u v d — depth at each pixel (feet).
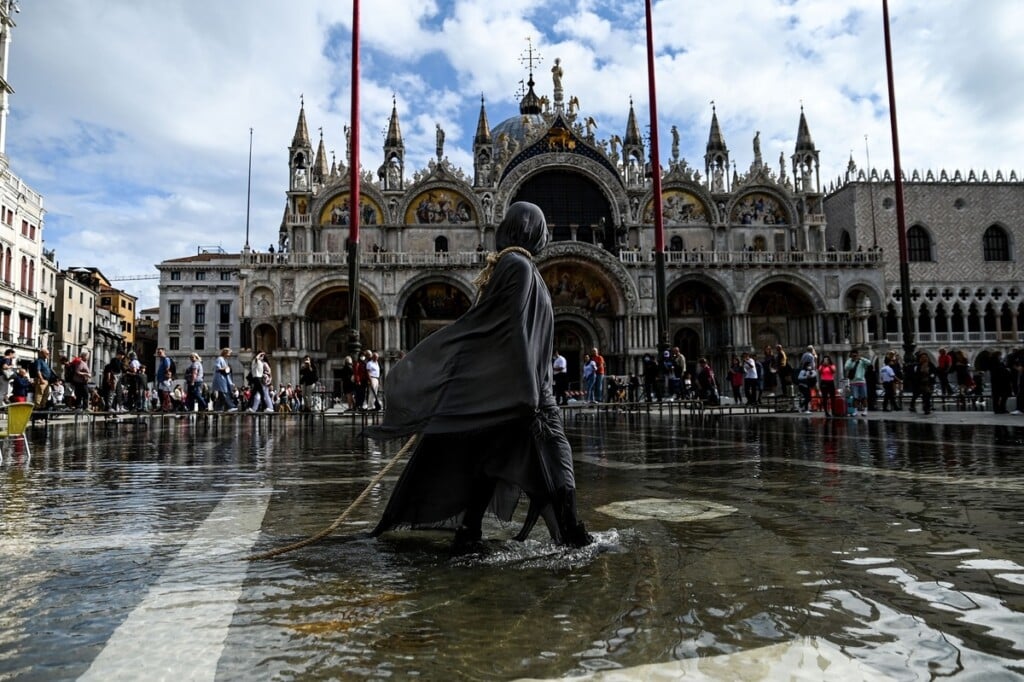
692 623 9.55
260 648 8.72
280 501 21.12
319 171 228.02
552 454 14.53
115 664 8.19
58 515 18.62
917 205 228.43
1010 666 8.05
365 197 197.26
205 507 19.97
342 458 36.55
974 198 229.86
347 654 8.50
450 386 14.85
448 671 7.97
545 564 12.89
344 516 15.23
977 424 57.72
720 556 13.42
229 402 92.99
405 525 15.37
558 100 204.74
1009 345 222.89
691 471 28.19
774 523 16.78
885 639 8.93
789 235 205.46
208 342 284.20
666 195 204.74
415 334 192.65
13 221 193.67
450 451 15.17
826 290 193.57
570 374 197.47
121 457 37.42
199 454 39.37
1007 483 23.25
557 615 9.93
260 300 183.93
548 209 203.72
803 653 8.45
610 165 202.49
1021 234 229.04
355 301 82.84
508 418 14.23
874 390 102.99
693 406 90.12
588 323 192.95
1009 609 10.12
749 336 190.60
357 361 82.12
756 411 97.30
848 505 19.30
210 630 9.38
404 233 197.98
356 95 84.53
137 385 92.79
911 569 12.41
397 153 204.95
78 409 78.28
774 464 30.45
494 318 15.17
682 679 7.66
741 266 191.52
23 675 7.86
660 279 103.86
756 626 9.43
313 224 194.08
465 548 14.34
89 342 265.95
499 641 8.91
